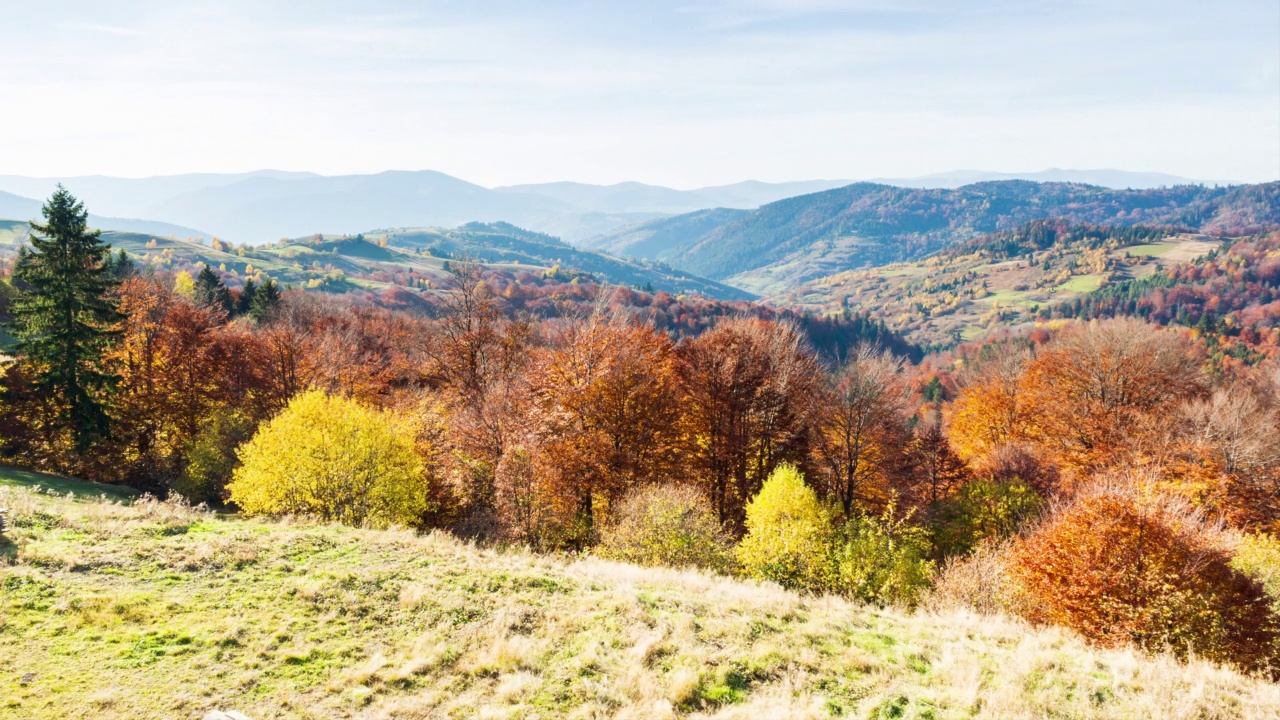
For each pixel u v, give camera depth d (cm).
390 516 2550
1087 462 3994
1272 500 3256
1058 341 5934
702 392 3438
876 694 998
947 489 3872
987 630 1348
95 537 1391
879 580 2045
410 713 890
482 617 1198
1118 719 952
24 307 3125
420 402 4112
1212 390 4978
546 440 2831
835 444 3691
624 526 2245
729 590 1515
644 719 894
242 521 1762
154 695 873
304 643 1059
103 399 3419
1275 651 1559
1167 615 1564
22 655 928
